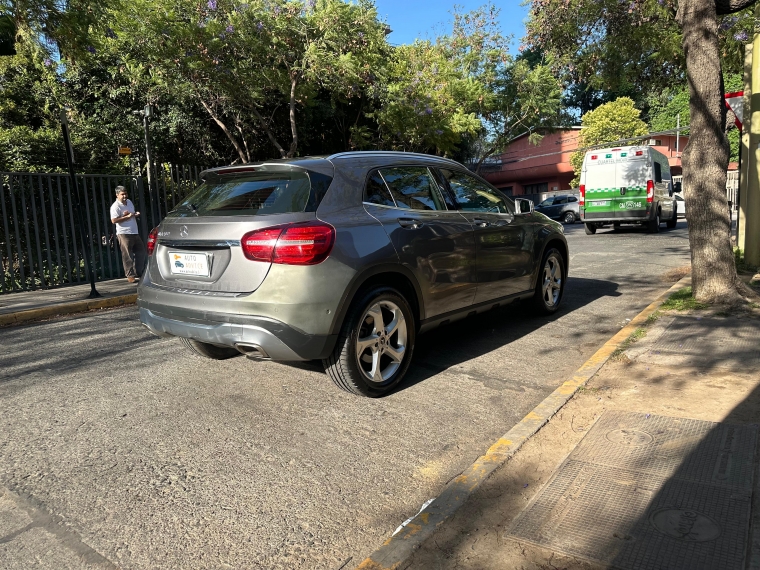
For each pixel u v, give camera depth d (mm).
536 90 22641
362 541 2525
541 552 2242
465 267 4855
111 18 12266
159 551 2477
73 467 3234
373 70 15820
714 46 5781
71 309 7953
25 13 9875
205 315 3787
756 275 7391
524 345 5418
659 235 16344
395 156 4656
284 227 3615
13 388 4578
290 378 4652
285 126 19406
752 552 2152
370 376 4066
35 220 9344
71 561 2422
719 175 5844
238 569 2350
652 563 2129
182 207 4316
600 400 3676
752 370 4000
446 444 3432
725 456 2846
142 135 16750
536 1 11172
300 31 14297
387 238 4109
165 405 4129
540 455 3023
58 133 13602
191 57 13570
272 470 3158
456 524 2455
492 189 5598
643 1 10211
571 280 8773
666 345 4668
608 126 37906
